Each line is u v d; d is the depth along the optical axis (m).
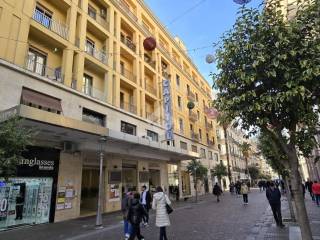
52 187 14.04
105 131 14.11
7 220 11.76
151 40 12.32
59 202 14.22
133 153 19.91
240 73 5.24
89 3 21.09
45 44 16.06
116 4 23.38
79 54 17.64
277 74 5.05
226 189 48.72
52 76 15.70
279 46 4.98
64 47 16.66
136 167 22.41
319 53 4.71
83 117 17.38
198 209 17.48
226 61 5.59
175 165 29.78
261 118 5.39
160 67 30.44
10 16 13.37
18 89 13.02
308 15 5.08
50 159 14.16
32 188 13.08
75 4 18.19
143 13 29.66
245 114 5.46
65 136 14.05
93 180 17.73
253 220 11.29
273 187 9.78
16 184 12.35
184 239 8.16
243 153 66.56
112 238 9.04
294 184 5.34
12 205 12.06
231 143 61.78
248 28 5.42
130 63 25.38
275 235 8.03
